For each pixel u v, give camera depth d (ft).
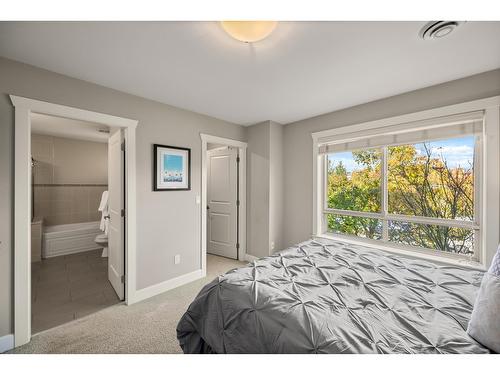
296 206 11.68
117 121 7.74
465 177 7.47
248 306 3.94
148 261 8.59
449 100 7.21
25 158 5.95
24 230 5.93
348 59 5.94
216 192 13.94
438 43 5.26
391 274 5.14
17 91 5.93
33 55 5.68
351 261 5.90
